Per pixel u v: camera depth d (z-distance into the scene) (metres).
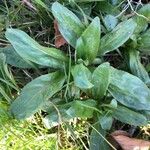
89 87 0.28
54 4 0.29
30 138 0.30
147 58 0.32
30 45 0.29
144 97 0.29
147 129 0.31
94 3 0.32
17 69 0.33
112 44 0.30
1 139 0.30
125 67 0.32
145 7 0.31
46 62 0.29
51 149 0.30
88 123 0.30
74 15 0.30
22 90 0.29
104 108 0.30
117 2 0.33
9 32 0.29
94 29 0.28
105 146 0.30
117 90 0.29
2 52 0.31
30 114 0.29
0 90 0.30
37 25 0.34
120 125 0.31
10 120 0.30
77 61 0.30
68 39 0.30
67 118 0.30
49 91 0.29
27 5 0.34
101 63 0.31
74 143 0.31
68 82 0.29
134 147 0.29
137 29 0.31
